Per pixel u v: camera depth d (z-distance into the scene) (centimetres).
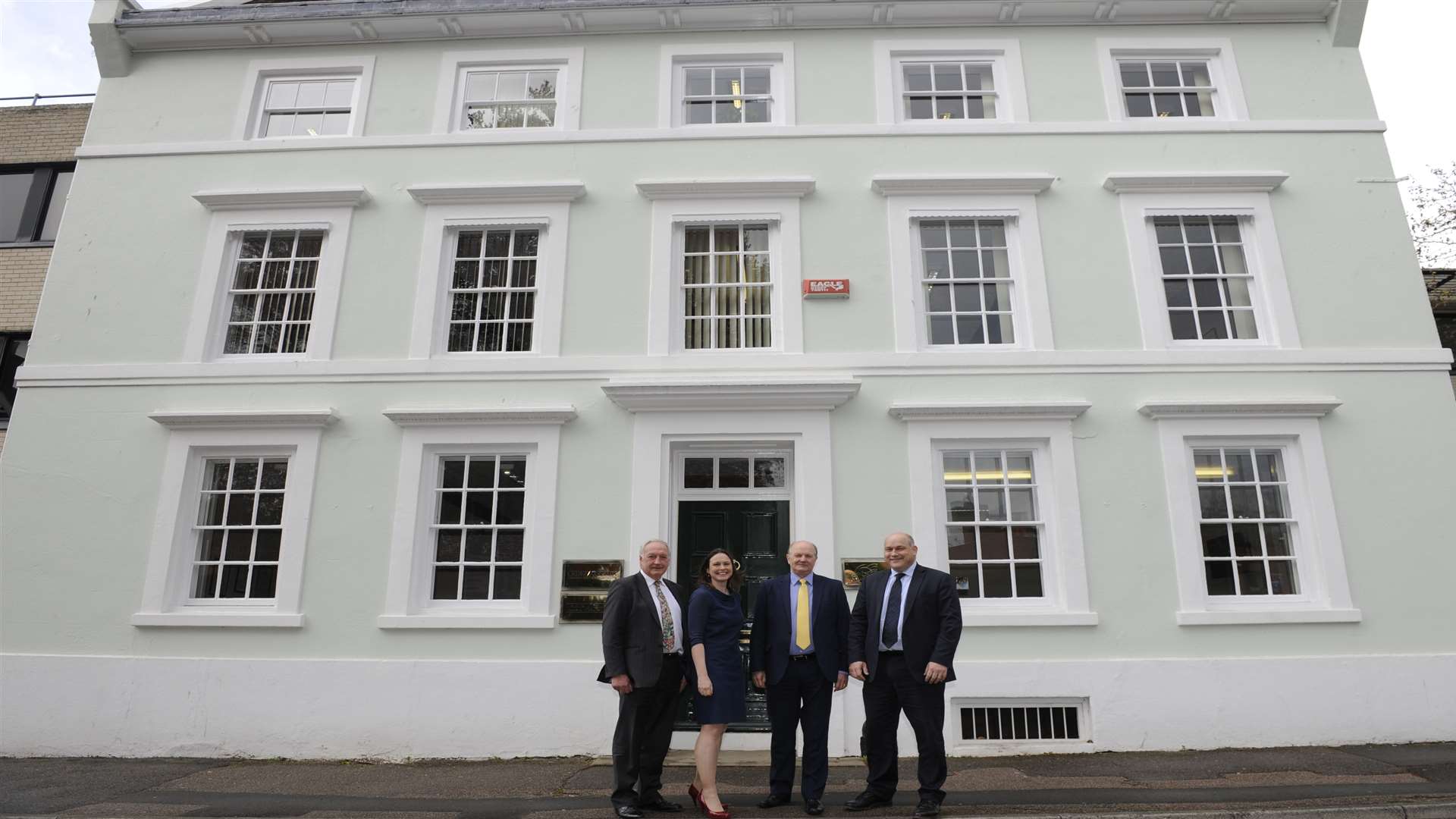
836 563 816
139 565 837
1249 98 960
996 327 905
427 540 848
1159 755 749
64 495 855
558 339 891
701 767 553
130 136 983
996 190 920
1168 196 919
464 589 843
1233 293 908
